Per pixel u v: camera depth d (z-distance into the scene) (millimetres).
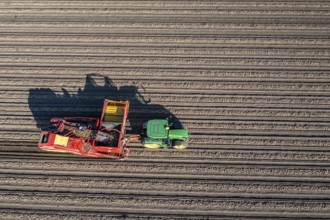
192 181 16719
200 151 17297
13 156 17672
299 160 16953
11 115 18578
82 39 20344
